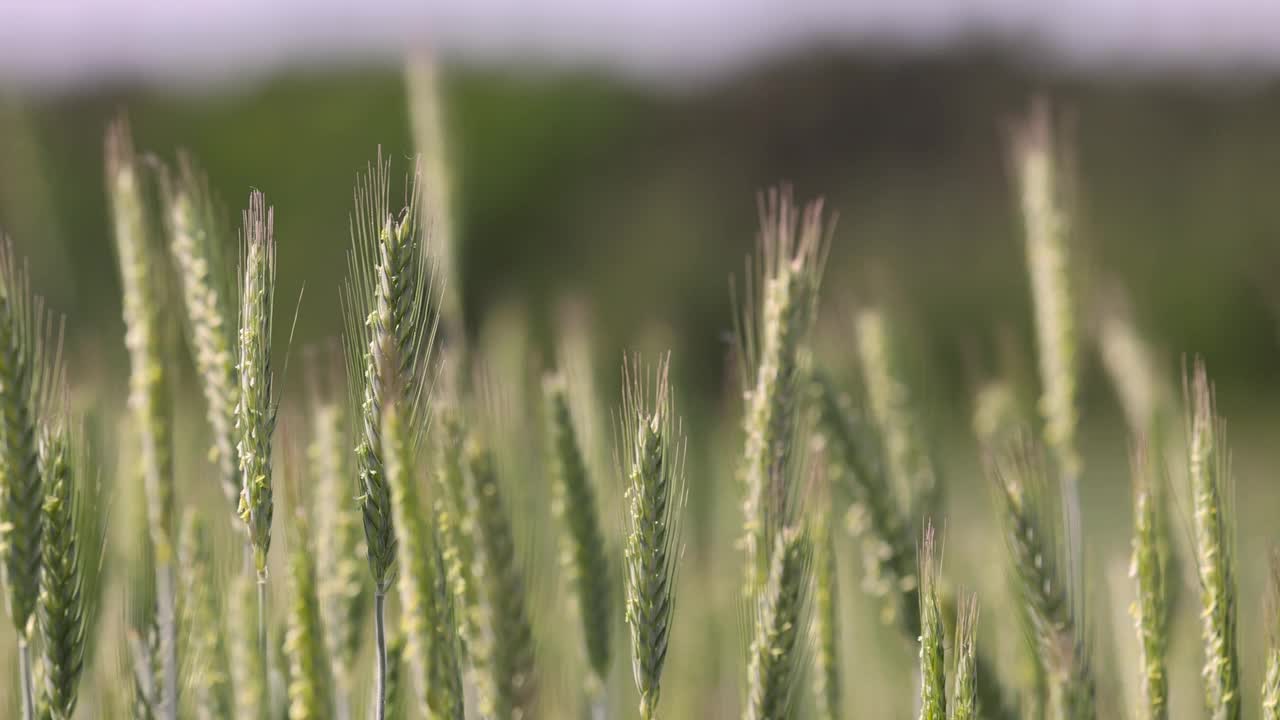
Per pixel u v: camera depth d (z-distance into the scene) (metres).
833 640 1.37
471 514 1.37
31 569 1.29
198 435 1.44
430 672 1.27
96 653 1.40
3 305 1.29
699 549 1.57
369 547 1.27
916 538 1.43
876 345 1.53
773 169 8.57
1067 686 1.34
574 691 1.44
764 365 1.35
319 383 1.40
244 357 1.28
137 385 1.39
